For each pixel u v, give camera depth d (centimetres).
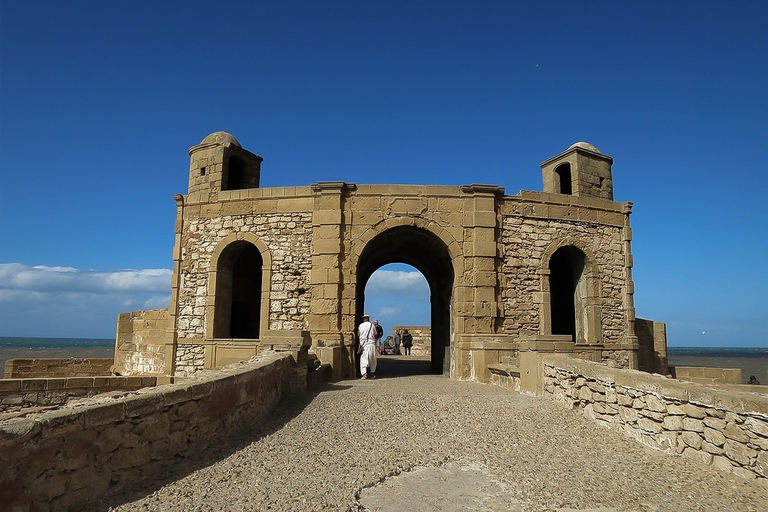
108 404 477
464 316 1605
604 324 1759
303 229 1691
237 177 2011
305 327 1641
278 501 478
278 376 989
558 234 1745
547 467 599
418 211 1664
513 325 1647
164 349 1772
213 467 573
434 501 497
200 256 1767
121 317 1995
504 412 890
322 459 618
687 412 628
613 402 778
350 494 500
